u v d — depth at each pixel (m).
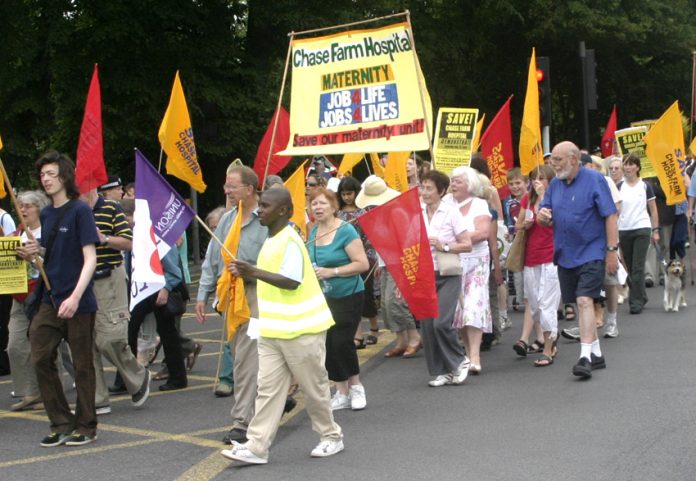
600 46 34.69
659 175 14.26
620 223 12.70
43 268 7.12
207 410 8.33
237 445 6.45
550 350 9.55
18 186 25.53
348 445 6.88
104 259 8.20
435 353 8.80
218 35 25.02
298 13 25.20
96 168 8.24
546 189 9.58
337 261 7.87
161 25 24.03
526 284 9.77
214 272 8.13
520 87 36.00
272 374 6.46
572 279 8.95
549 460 6.20
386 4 27.92
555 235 9.00
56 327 7.17
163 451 6.94
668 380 8.41
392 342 11.64
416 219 7.68
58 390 7.27
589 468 5.98
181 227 7.41
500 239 12.03
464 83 33.94
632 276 12.70
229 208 8.66
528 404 7.84
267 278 6.30
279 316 6.38
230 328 7.05
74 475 6.40
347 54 8.10
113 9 23.00
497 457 6.34
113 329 8.20
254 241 7.34
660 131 14.20
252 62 25.67
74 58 23.19
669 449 6.30
